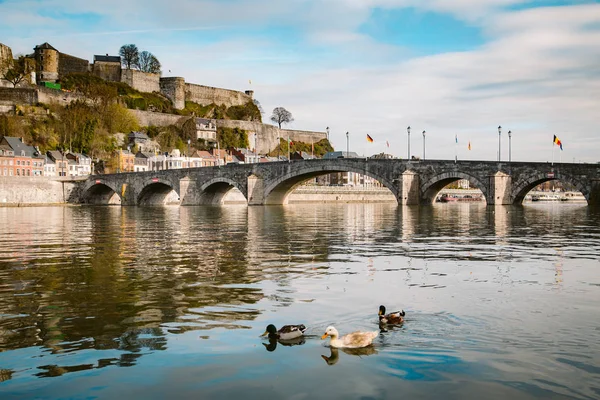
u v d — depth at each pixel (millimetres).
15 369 11164
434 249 29188
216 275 20922
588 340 12555
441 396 9805
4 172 132125
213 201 124062
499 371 10828
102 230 44031
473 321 14070
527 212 73125
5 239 36031
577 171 78500
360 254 27094
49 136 157375
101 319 14617
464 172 87125
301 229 43906
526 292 17609
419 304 15961
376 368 11047
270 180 106688
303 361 11469
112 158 163875
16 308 15859
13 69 175625
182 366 11281
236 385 10344
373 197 168000
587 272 21531
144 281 19781
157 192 130875
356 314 14867
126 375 10836
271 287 18562
